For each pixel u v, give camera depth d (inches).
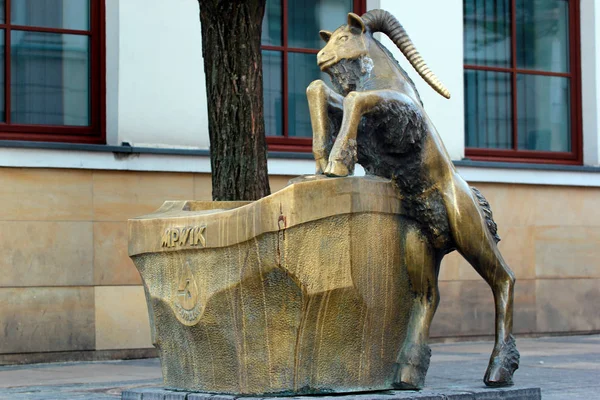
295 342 204.8
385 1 524.4
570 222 550.3
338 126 221.6
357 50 224.2
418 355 217.3
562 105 579.5
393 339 217.8
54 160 449.4
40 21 474.6
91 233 456.1
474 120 561.9
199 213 225.6
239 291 208.5
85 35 478.3
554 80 578.9
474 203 221.8
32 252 446.3
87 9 479.5
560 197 548.7
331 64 225.9
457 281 520.1
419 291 220.4
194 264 219.0
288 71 519.5
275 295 203.8
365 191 206.2
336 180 201.6
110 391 323.3
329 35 235.1
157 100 472.4
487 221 231.8
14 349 441.7
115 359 457.4
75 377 378.0
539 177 542.0
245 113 331.3
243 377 212.1
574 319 549.0
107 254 457.7
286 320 204.4
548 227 544.7
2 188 442.9
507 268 230.1
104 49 477.4
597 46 575.2
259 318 207.2
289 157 494.0
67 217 452.1
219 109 332.2
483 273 228.7
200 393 219.9
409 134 213.2
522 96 573.3
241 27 331.9
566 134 579.2
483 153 561.0
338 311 205.6
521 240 538.3
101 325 455.8
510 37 572.1
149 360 455.2
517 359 230.2
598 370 371.9
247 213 204.4
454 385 234.2
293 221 197.0
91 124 478.3
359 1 531.5
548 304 542.9
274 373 207.0
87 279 454.3
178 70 476.4
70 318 450.9
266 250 201.5
